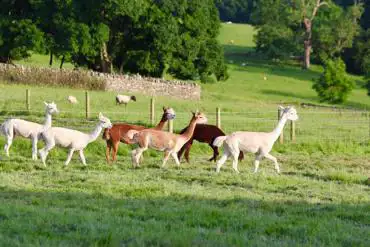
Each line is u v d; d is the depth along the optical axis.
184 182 18.95
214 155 24.44
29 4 65.31
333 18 115.62
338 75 77.25
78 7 61.78
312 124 39.91
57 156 24.00
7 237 11.15
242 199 16.11
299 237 12.20
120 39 66.56
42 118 34.50
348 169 23.94
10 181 17.91
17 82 54.75
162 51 65.56
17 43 62.50
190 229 12.20
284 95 82.00
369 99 86.88
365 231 12.82
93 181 18.31
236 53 117.12
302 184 19.11
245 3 159.75
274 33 112.12
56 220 12.52
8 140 23.06
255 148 21.05
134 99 49.56
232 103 60.34
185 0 66.25
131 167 21.83
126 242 11.27
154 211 14.04
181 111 46.84
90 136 21.84
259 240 11.63
